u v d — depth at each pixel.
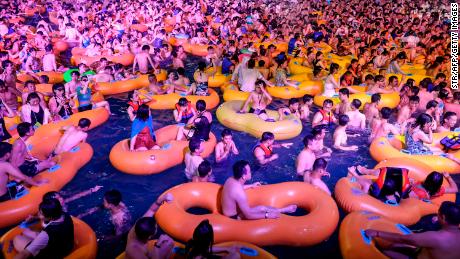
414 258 4.18
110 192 4.80
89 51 13.27
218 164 6.88
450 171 6.64
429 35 15.34
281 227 4.82
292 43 14.27
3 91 8.02
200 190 5.47
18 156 5.98
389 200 5.46
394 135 7.51
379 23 17.39
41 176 5.87
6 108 7.92
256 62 11.98
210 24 18.78
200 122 7.11
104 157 7.11
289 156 7.23
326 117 8.12
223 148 6.89
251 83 9.88
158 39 14.72
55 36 15.74
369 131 8.22
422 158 6.69
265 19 19.02
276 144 7.66
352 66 11.13
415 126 7.04
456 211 3.76
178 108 8.20
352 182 5.86
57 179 5.96
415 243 3.97
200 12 20.20
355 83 10.84
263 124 7.85
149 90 9.90
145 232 3.90
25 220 5.06
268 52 12.52
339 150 7.47
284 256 4.78
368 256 4.33
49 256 4.06
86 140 7.77
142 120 6.82
